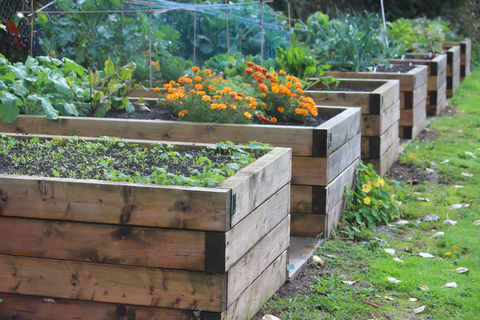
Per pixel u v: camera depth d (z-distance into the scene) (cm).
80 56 601
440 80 841
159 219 214
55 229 225
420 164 560
